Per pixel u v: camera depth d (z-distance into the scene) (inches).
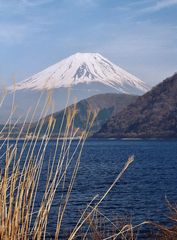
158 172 2139.5
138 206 1018.1
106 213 903.7
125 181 1717.5
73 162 2856.8
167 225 708.0
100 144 6742.1
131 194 1284.4
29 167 156.7
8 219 154.5
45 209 158.1
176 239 339.6
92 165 2662.4
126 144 6471.5
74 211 892.0
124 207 1000.9
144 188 1456.7
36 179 157.3
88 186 1513.3
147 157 3452.3
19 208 155.7
